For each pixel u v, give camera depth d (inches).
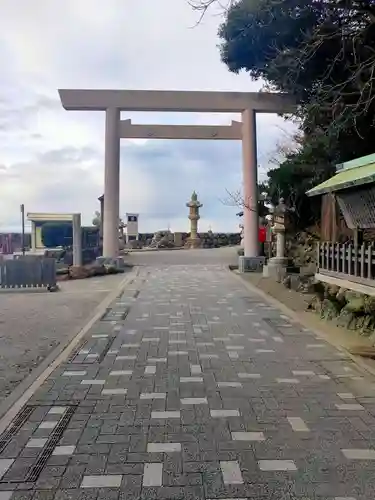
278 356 275.7
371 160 276.4
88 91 797.2
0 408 196.4
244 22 446.3
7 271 608.4
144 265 952.3
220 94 791.7
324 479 136.3
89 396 208.5
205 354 281.4
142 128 820.0
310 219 625.0
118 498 127.9
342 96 390.9
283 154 725.3
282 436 165.0
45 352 296.5
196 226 1664.6
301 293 510.0
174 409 191.3
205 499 126.9
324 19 388.2
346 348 291.1
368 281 243.1
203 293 555.5
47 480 137.3
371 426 173.6
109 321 388.5
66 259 917.8
